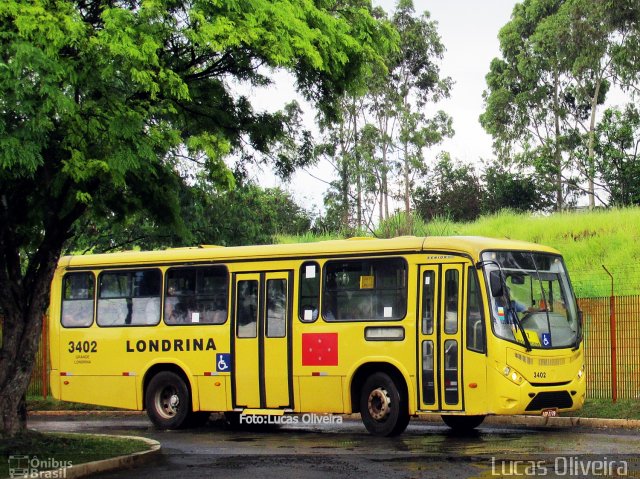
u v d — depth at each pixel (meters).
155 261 19.98
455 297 16.53
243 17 14.43
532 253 17.09
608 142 52.94
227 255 19.12
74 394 20.62
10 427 14.83
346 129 48.84
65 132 13.34
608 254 33.31
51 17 12.77
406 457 13.84
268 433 18.38
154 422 19.62
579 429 17.66
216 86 17.09
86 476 12.84
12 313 15.09
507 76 61.06
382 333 17.17
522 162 57.25
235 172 18.12
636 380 19.50
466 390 16.25
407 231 38.91
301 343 18.02
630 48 54.66
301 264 18.25
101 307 20.52
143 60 13.34
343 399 17.52
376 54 16.50
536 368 16.25
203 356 19.12
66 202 15.39
